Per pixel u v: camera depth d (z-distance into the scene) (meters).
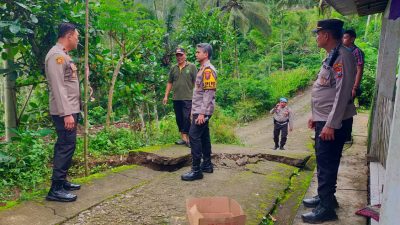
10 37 4.95
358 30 27.88
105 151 5.87
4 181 4.25
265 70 24.44
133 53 7.09
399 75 1.93
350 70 3.13
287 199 4.30
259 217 3.63
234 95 17.75
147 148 5.71
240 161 5.47
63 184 4.05
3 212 3.51
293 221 3.55
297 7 31.42
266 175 4.96
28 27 5.19
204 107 4.43
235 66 21.45
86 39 4.68
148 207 3.80
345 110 3.29
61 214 3.55
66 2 5.38
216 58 20.03
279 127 8.55
